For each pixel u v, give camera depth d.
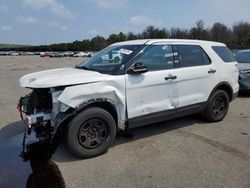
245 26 59.50
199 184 3.60
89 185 3.61
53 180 2.57
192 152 4.62
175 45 5.46
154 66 5.05
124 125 4.73
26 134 3.42
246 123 6.28
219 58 6.22
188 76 5.49
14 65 30.00
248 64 9.80
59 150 4.65
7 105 8.12
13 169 2.49
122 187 3.55
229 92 6.52
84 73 4.56
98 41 96.94
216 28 58.91
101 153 4.50
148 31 71.31
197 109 5.81
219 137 5.34
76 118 4.18
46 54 77.19
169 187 3.54
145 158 4.41
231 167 4.07
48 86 4.00
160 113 5.12
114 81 4.47
